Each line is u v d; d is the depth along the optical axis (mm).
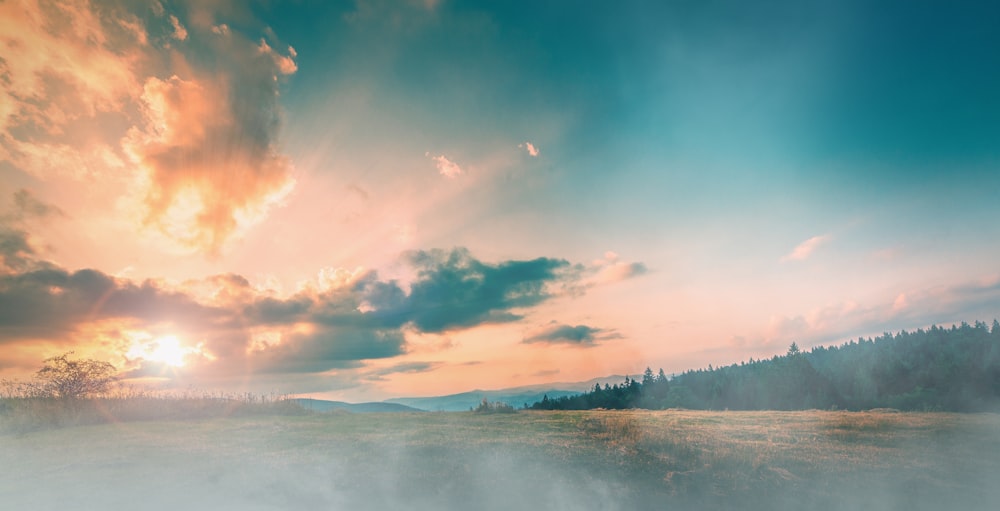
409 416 19781
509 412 21250
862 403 101812
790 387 110312
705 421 17781
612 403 105500
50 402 19031
